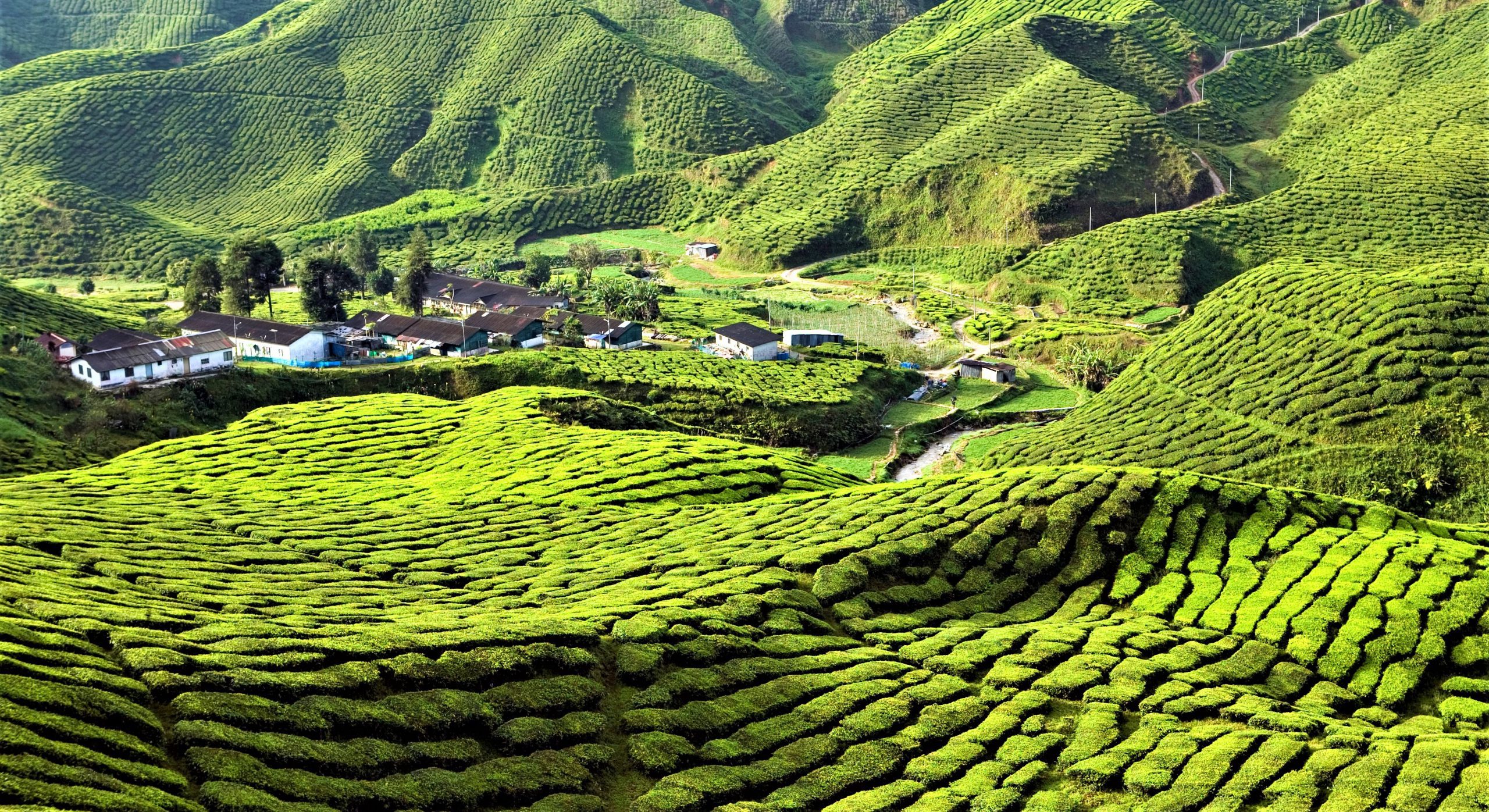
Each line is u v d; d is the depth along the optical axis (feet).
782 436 623.36
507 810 217.56
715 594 310.24
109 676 212.64
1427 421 501.56
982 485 391.65
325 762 212.02
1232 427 553.23
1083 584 343.26
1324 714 275.80
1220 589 333.83
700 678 269.44
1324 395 538.06
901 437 647.97
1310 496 383.65
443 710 235.20
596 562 342.85
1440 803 229.86
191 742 205.67
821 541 355.36
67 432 502.79
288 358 644.69
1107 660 293.23
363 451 473.67
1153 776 244.01
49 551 297.94
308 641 245.04
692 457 456.86
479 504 406.82
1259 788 239.71
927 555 346.54
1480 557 340.39
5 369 519.19
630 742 244.83
